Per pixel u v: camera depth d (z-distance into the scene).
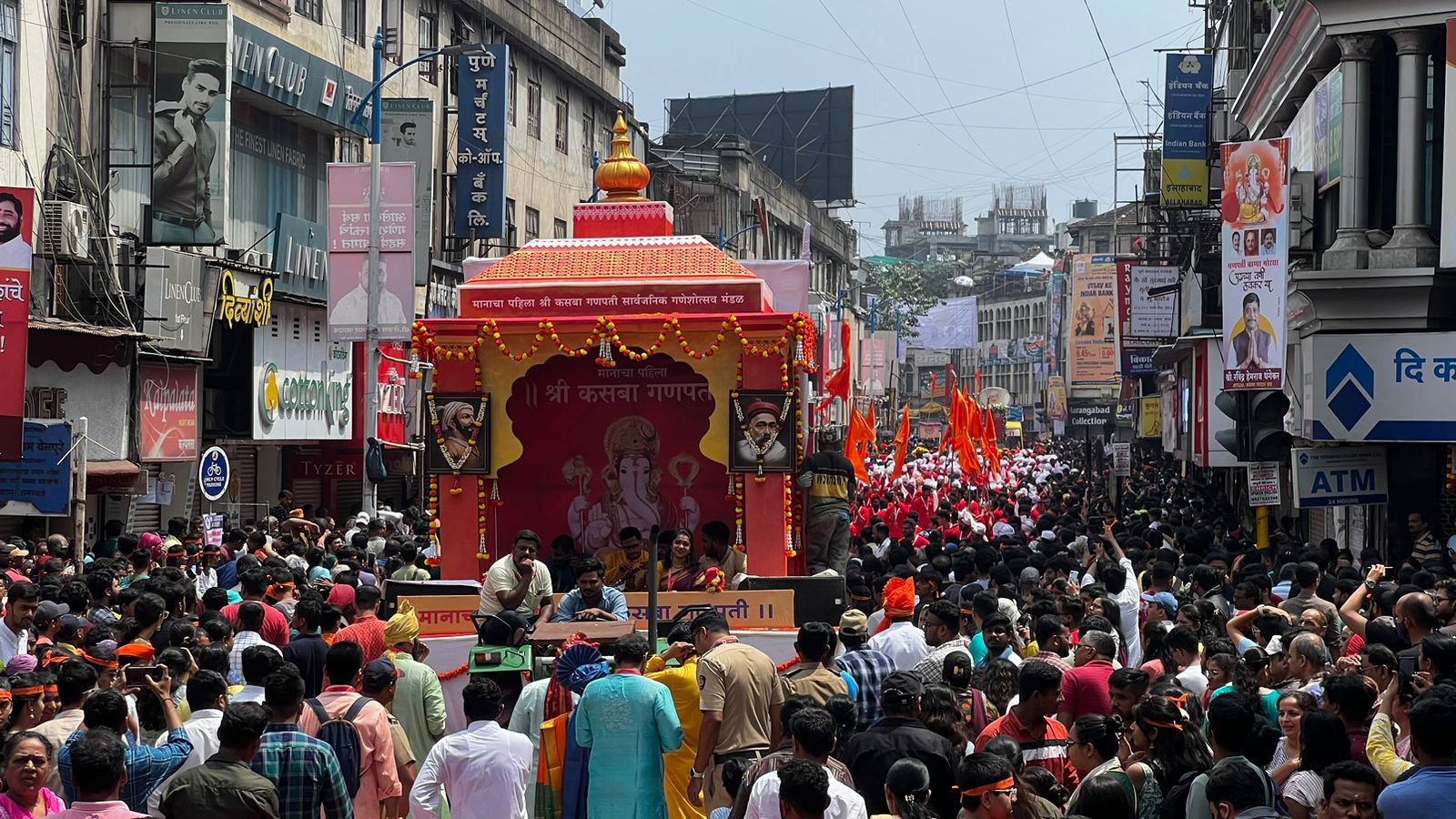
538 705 9.18
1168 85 31.92
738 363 12.21
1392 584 13.23
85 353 21.77
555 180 43.50
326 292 29.88
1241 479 31.00
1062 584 13.98
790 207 70.00
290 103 27.69
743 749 8.88
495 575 11.46
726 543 12.62
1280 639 10.12
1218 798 6.43
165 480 23.00
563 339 12.30
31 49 21.38
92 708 7.39
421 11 35.16
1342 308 19.48
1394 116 20.95
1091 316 71.56
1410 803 6.33
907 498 28.47
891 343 111.88
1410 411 18.94
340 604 12.23
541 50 41.28
